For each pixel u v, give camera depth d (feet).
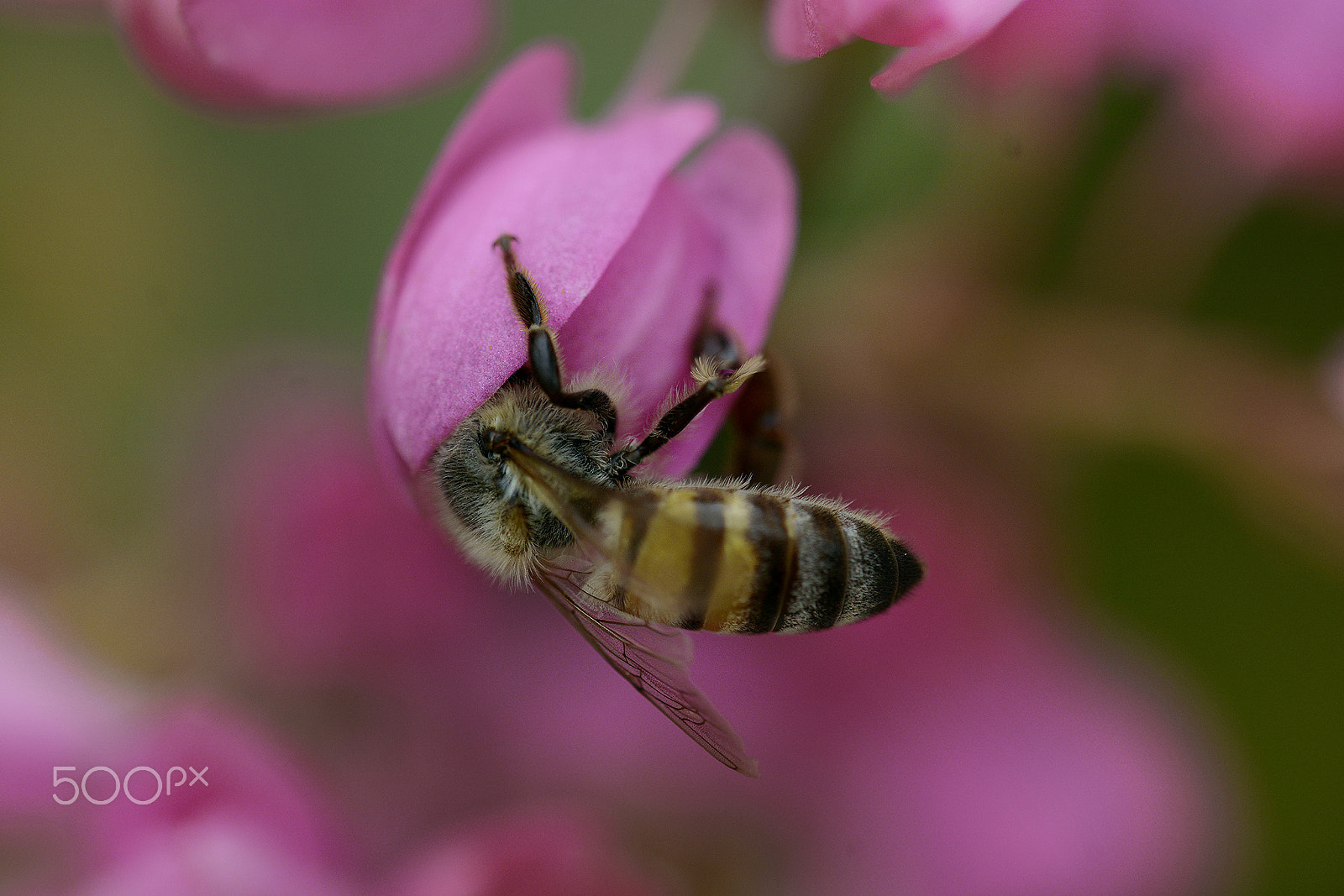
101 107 0.39
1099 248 0.36
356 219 0.39
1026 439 0.36
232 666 0.36
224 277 0.39
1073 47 0.35
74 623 0.36
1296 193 0.37
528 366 0.31
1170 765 0.37
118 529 0.37
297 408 0.38
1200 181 0.36
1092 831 0.37
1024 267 0.36
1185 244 0.36
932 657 0.37
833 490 0.36
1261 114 0.36
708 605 0.32
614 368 0.31
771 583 0.32
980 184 0.36
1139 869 0.37
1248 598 0.38
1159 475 0.37
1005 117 0.35
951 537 0.36
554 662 0.37
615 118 0.33
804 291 0.36
